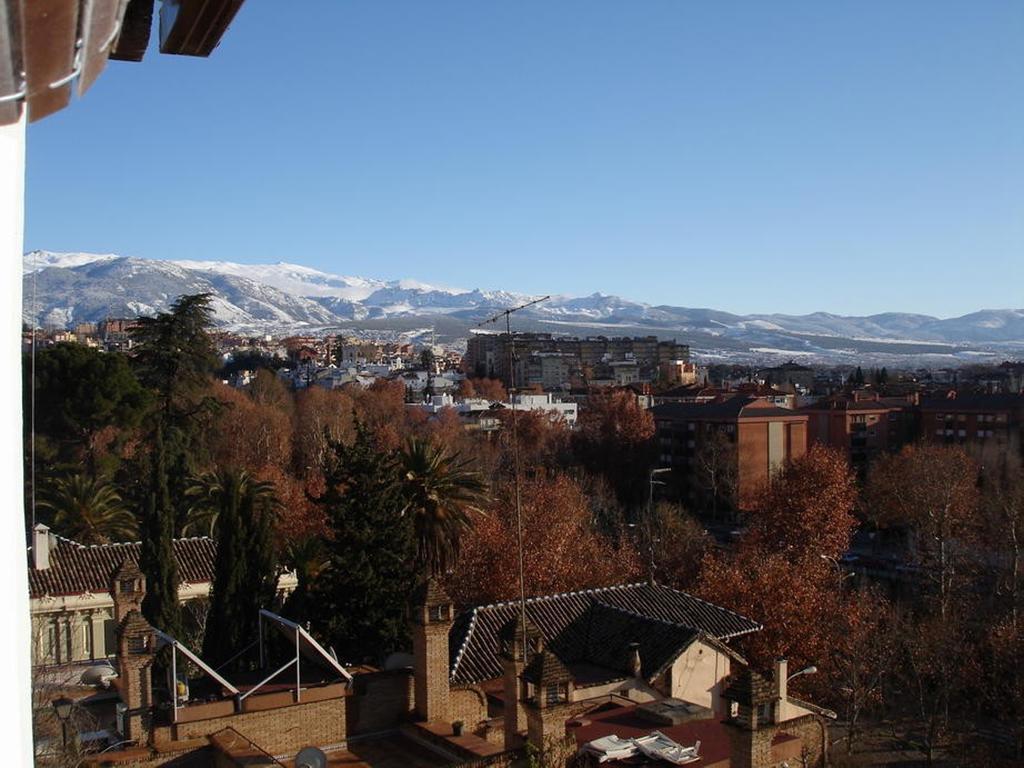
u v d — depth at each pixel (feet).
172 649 69.77
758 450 347.15
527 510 194.18
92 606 125.39
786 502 232.94
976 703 148.87
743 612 145.48
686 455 366.63
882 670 138.72
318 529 195.52
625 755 72.23
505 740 69.00
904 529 288.92
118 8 11.89
